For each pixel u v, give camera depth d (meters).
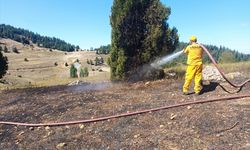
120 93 12.25
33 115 10.70
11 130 9.64
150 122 8.39
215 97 9.67
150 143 7.20
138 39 16.08
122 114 9.10
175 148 6.79
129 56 16.28
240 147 6.39
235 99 9.32
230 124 7.45
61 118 9.85
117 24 16.05
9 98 14.90
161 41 15.91
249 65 15.95
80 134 8.42
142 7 15.97
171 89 11.81
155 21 15.96
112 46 16.72
